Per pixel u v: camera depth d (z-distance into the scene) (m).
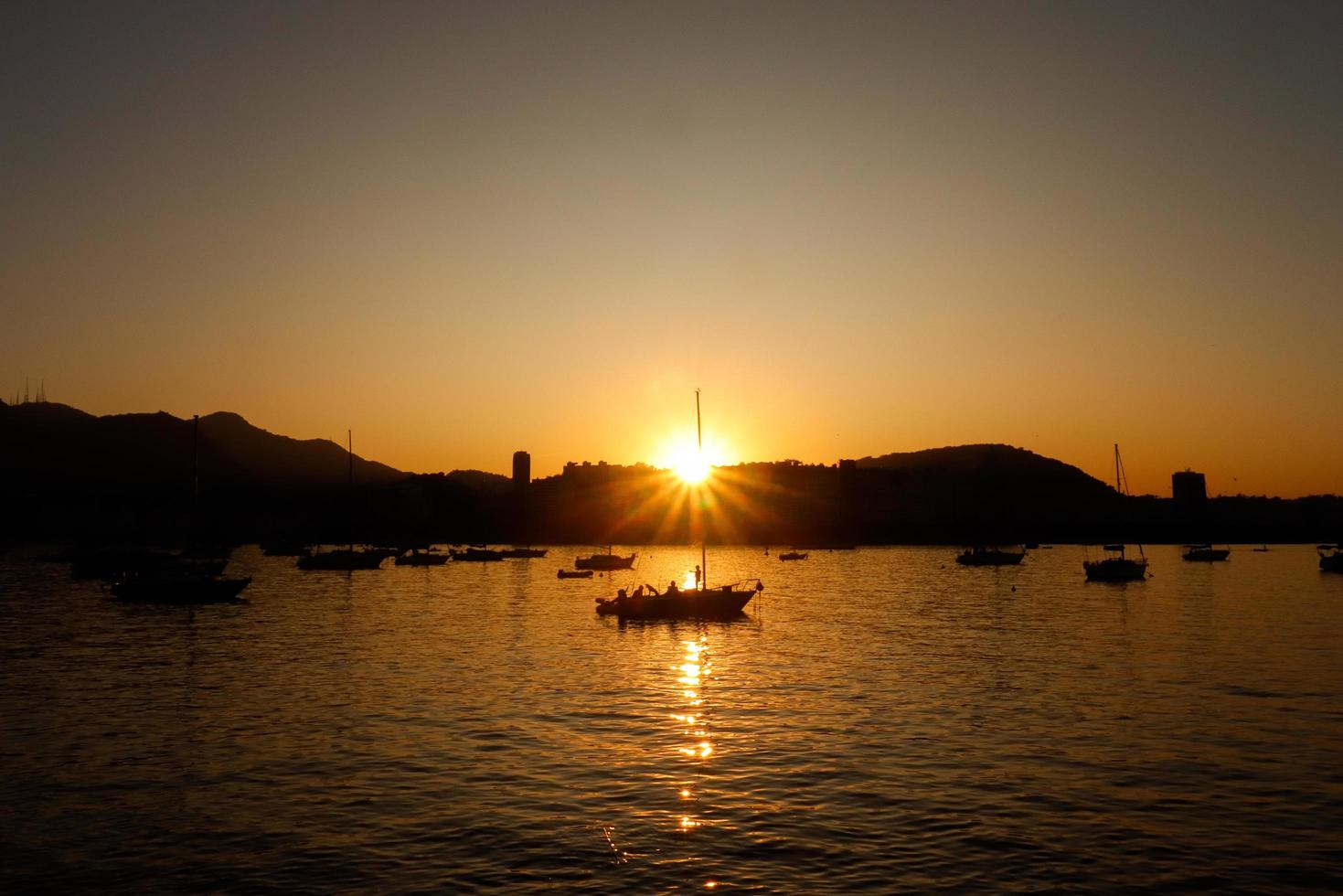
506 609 93.19
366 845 24.08
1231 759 32.03
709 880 21.61
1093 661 55.72
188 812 26.80
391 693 45.28
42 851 23.80
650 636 69.38
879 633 71.62
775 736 35.69
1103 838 24.25
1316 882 21.42
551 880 21.73
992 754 32.75
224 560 134.88
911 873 21.98
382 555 171.00
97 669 53.25
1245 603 99.81
